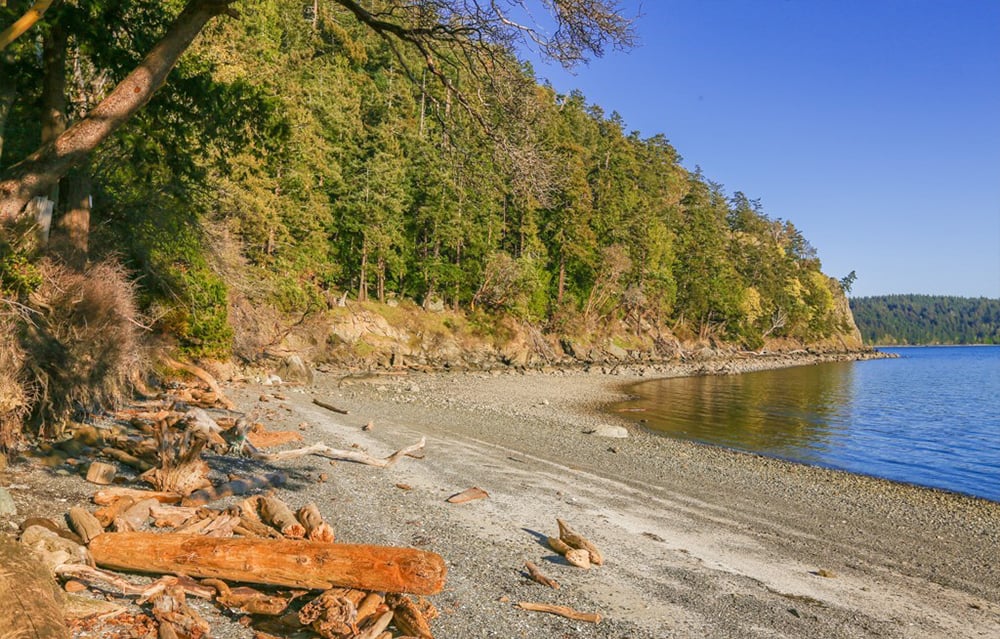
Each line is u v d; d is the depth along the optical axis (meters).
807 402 40.56
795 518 12.26
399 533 7.82
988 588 8.95
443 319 61.69
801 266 138.12
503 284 65.12
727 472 17.03
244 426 10.80
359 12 10.09
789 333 119.94
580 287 78.81
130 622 4.62
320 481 10.02
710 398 41.31
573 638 5.50
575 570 7.28
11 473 7.91
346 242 57.12
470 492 10.17
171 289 19.95
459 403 29.09
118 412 12.66
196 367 20.23
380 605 4.99
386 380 40.34
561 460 16.05
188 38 8.34
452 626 5.41
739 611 6.66
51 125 10.97
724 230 122.12
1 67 9.61
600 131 96.56
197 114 12.75
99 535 5.52
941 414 35.22
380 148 56.09
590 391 42.81
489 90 10.24
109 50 11.70
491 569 6.94
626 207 84.69
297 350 36.81
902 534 11.97
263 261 35.84
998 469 20.47
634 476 14.93
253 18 35.06
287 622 4.89
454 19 9.69
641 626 5.95
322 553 5.06
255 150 13.66
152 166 14.69
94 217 16.28
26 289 9.84
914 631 6.79
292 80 41.53
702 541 9.45
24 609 3.75
